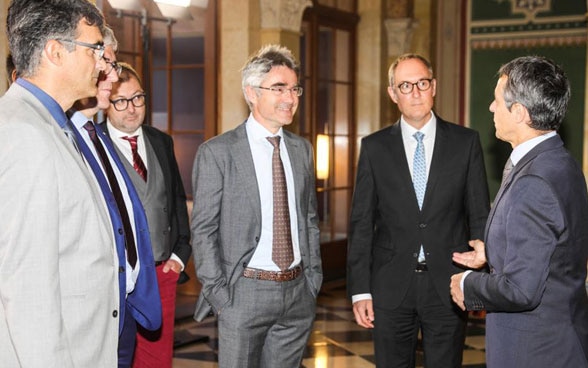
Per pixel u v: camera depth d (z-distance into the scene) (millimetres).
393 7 8906
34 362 1837
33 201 1854
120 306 2324
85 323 2023
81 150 2377
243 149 3088
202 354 5371
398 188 3289
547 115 2336
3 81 3650
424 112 3248
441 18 9711
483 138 9867
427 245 3244
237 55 6973
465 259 2711
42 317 1851
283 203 3102
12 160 1846
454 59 9984
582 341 2285
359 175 3412
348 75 8766
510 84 2371
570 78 9352
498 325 2396
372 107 8867
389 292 3291
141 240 2668
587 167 6004
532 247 2213
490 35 9781
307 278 3240
